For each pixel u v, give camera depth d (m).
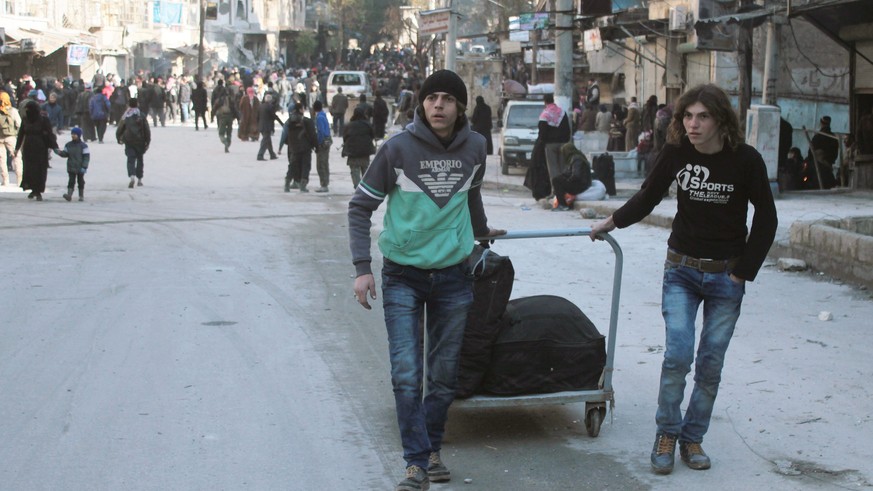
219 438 5.72
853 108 19.36
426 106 4.70
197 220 15.57
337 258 12.02
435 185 4.70
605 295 9.69
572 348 5.58
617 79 35.47
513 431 5.86
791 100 23.70
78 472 5.20
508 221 15.61
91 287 10.06
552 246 12.77
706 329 5.09
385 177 4.73
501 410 6.27
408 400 4.73
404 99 37.75
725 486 4.98
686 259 5.07
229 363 7.28
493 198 19.83
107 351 7.57
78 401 6.37
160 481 5.08
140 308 9.08
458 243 4.77
